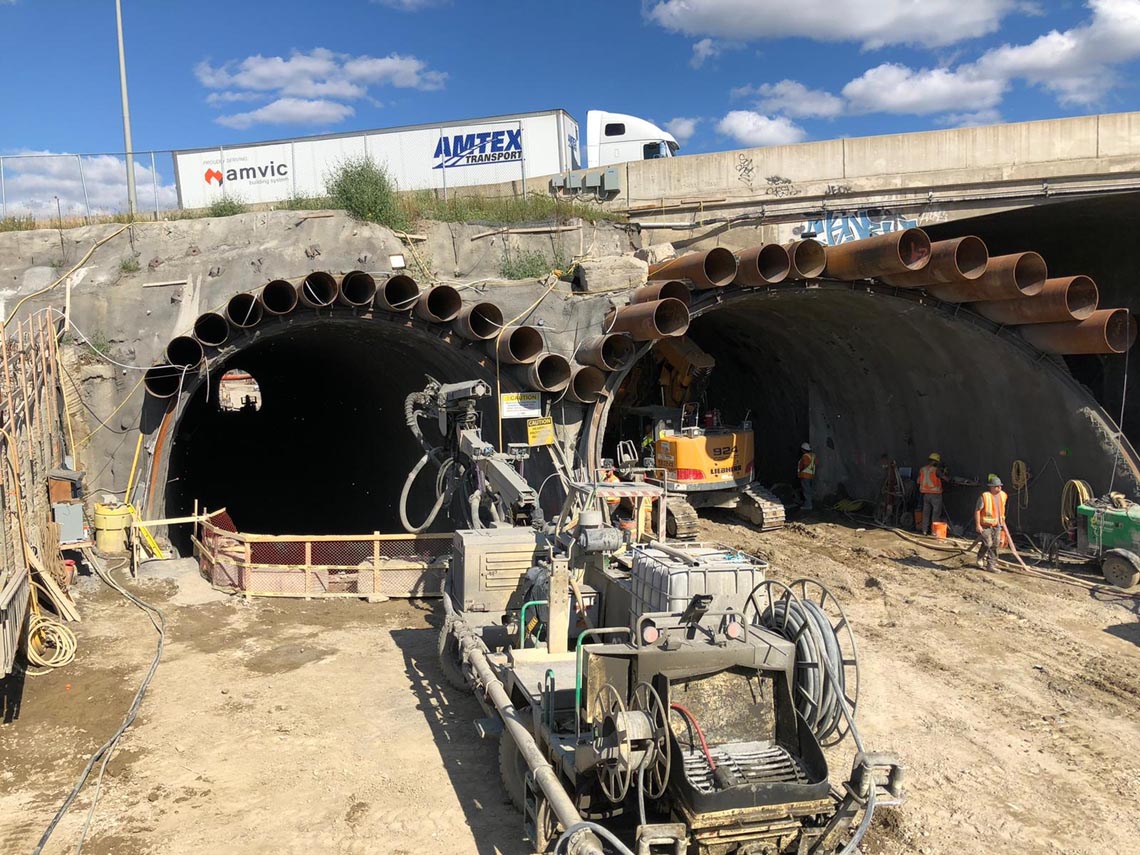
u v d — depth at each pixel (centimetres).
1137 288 2067
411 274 1772
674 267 1673
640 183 2005
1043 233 2108
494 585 1038
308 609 1302
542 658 805
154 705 941
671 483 1880
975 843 693
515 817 726
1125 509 1466
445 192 2123
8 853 657
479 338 1623
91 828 698
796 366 2273
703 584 770
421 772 805
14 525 1009
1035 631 1221
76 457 1473
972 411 1834
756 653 623
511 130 2342
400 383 2181
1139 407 2047
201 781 780
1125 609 1316
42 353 1352
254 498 2945
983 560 1585
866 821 530
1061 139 1861
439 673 1055
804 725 593
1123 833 708
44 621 1069
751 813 539
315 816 724
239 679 1022
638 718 555
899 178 1909
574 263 1850
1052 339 1575
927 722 921
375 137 2389
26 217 1809
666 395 2048
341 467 3042
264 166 2409
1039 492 1711
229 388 6681
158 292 1591
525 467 1748
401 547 1430
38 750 835
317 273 1512
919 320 1745
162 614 1236
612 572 911
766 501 1905
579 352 1683
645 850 522
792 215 1959
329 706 952
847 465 2208
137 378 1523
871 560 1638
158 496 1526
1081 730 902
